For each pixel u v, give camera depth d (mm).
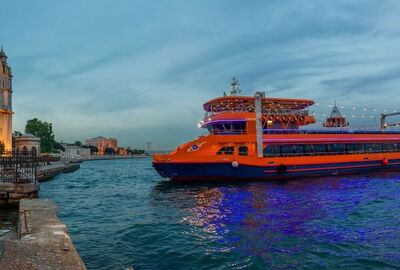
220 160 36875
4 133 84250
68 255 8680
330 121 49219
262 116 42188
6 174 29375
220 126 40969
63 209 24734
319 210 22141
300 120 45188
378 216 20141
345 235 15820
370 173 46938
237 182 38031
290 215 20609
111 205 26578
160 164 37438
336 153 44781
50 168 62156
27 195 25531
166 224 18766
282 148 41000
